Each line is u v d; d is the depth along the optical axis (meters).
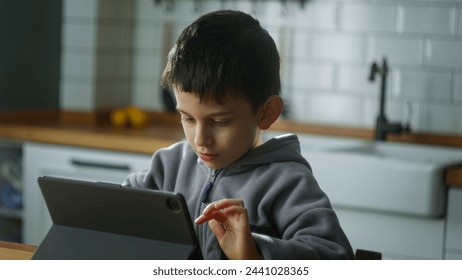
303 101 3.81
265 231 1.39
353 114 3.72
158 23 4.12
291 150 1.45
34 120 4.00
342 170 3.03
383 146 3.49
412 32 3.58
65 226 1.17
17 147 3.84
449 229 2.96
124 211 1.09
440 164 2.92
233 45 1.23
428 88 3.58
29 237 3.69
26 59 4.07
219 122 1.22
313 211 1.29
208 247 1.34
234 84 1.20
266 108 1.30
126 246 1.10
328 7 3.72
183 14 4.04
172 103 4.08
